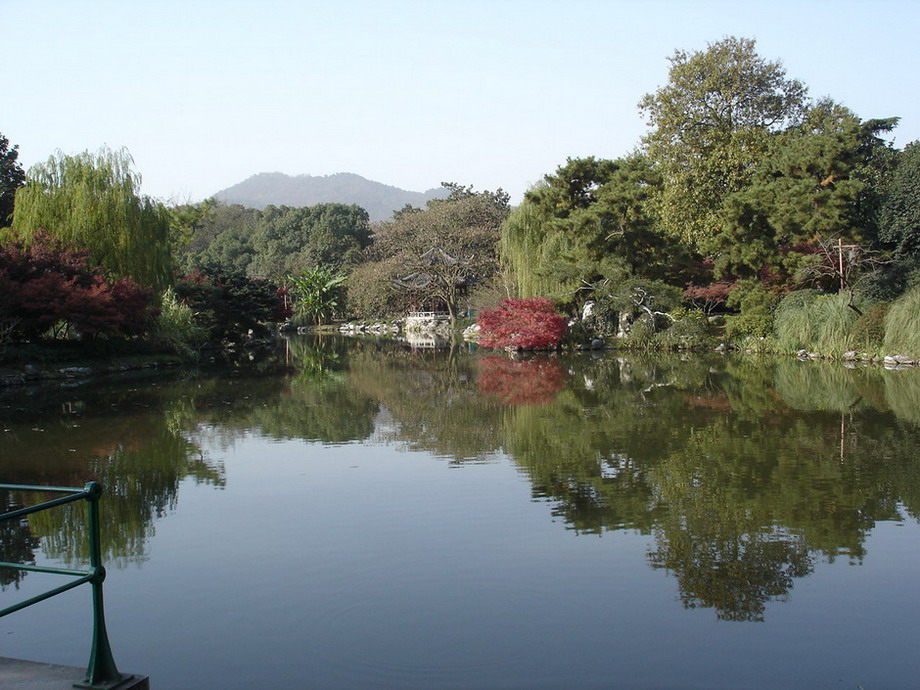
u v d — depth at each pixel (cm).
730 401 1802
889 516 887
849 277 3025
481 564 752
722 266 3409
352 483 1084
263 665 562
